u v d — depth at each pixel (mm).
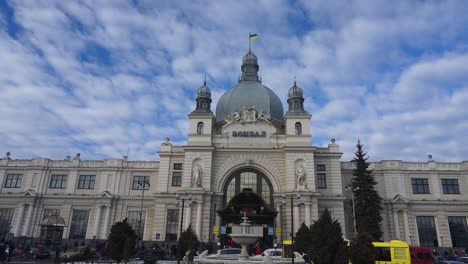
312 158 54719
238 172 56406
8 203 62469
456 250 55750
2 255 36562
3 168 64750
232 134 57844
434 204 58875
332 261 24703
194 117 58844
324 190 55875
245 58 73750
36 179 63719
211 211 53062
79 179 63781
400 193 59500
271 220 51344
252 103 63844
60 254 42312
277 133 62219
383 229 58125
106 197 61156
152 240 54156
